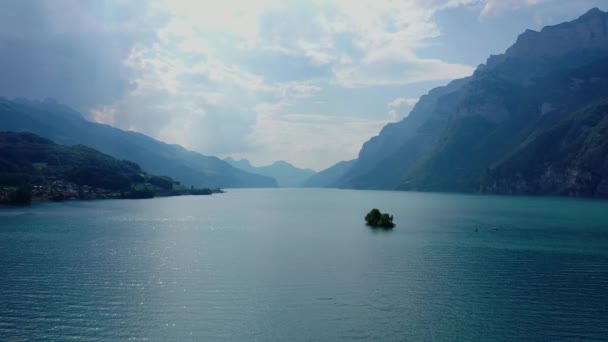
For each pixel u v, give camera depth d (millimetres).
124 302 61719
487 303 62031
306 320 55594
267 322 54781
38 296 64062
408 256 95438
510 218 189000
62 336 50438
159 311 58281
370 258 92938
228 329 52781
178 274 77375
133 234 130375
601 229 146000
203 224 164500
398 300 63281
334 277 76125
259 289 68188
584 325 53875
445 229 149000
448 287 70125
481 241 118562
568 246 109438
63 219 172250
